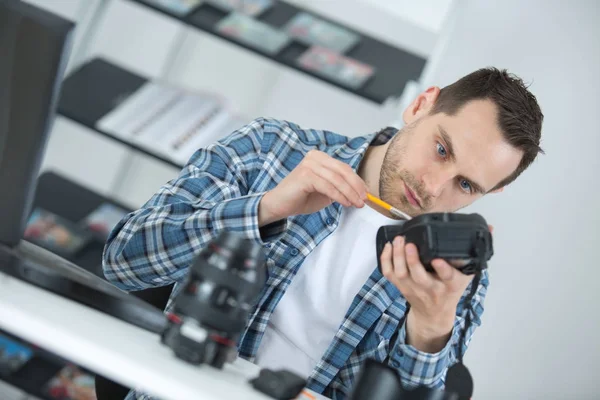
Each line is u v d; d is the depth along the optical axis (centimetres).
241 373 138
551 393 342
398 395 134
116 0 366
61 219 343
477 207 336
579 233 331
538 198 331
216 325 127
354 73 310
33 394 306
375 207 199
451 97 193
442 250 144
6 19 125
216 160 196
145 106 336
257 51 308
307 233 194
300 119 359
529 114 191
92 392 313
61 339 115
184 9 316
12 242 135
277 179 203
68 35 127
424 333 167
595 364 337
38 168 134
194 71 367
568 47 323
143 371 113
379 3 342
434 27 338
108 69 354
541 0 323
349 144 211
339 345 192
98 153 379
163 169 375
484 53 330
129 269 181
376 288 195
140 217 182
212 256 129
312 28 335
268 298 192
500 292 340
